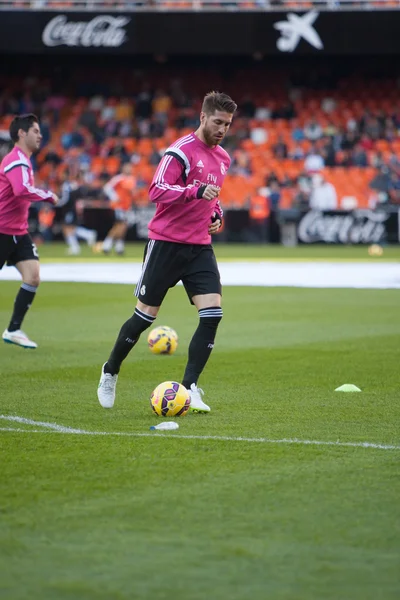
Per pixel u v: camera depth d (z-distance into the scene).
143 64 102.06
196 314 36.28
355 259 69.94
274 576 9.48
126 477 13.13
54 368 23.62
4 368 23.59
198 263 17.89
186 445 15.17
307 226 86.69
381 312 37.16
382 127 95.25
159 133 96.25
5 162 25.36
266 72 102.00
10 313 36.53
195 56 100.88
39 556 10.02
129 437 15.77
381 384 21.44
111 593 9.05
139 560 9.91
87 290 46.53
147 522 11.13
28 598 8.95
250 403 19.12
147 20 90.50
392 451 14.78
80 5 93.50
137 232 88.94
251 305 39.88
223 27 90.62
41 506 11.77
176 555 10.05
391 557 10.01
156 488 12.59
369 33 89.69
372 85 100.69
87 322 33.69
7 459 14.17
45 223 91.50
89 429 16.48
